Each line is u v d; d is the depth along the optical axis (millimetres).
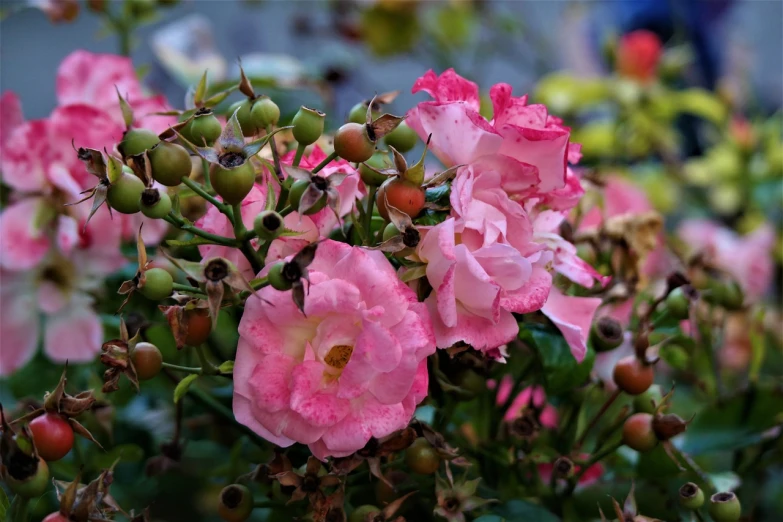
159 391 673
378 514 515
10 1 1229
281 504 534
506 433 581
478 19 1273
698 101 1106
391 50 1234
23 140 611
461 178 498
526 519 547
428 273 492
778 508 788
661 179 1097
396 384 476
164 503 750
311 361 480
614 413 629
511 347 580
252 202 508
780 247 1058
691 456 635
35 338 646
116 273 649
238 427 599
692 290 605
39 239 627
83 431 490
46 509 595
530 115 527
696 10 1301
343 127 491
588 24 1314
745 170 1118
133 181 477
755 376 665
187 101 540
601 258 604
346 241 523
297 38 1320
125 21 738
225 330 625
